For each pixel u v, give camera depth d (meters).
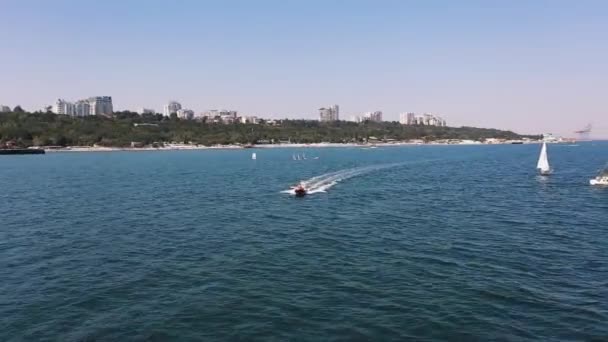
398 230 51.72
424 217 59.97
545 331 25.36
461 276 34.69
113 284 33.50
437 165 158.00
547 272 35.66
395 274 35.25
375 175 121.25
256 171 136.25
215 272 36.19
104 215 62.41
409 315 27.50
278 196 81.50
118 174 127.25
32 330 25.92
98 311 28.52
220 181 108.25
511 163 167.00
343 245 44.81
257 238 48.22
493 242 45.66
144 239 47.94
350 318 27.19
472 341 24.30
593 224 54.59
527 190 88.06
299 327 26.06
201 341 24.56
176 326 26.31
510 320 26.75
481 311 28.03
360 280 33.91
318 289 32.06
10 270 37.09
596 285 32.59
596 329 25.53
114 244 45.78
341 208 67.75
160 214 63.25
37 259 40.34
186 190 90.75
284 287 32.53
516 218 58.97
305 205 70.88
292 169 142.50
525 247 43.59
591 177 111.00
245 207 69.19
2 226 54.84
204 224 56.03
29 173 130.00
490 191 87.19
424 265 37.66
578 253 41.28
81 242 46.69
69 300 30.36
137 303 29.77
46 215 62.44
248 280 34.16
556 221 56.72
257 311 28.31
